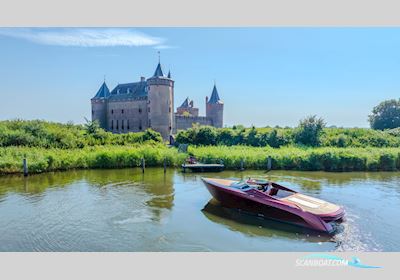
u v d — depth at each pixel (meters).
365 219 11.60
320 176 21.34
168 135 65.19
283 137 37.53
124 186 17.61
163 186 17.62
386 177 20.91
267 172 23.12
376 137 38.12
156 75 64.94
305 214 10.67
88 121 38.66
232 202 12.73
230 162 24.61
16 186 17.58
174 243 9.59
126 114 72.06
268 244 9.51
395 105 74.69
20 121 35.31
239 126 43.62
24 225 11.13
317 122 38.00
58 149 29.00
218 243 9.59
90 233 10.39
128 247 9.27
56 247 9.25
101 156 25.00
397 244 9.42
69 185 17.88
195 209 13.07
